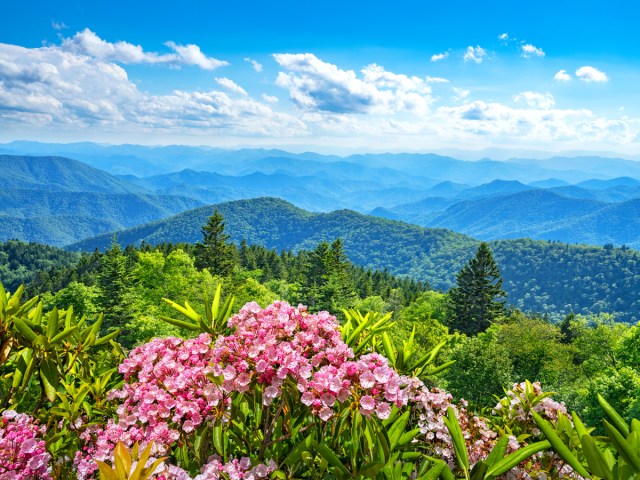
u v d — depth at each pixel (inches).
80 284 1815.9
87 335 124.2
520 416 130.1
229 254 2896.2
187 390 103.4
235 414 104.0
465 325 2532.0
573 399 1207.6
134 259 3730.3
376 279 5433.1
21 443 87.4
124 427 103.0
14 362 123.2
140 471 65.1
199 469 98.3
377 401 90.7
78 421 112.7
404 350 133.3
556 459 109.5
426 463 101.7
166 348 116.7
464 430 117.5
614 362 1416.1
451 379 1061.8
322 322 107.0
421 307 2866.6
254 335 102.0
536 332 1546.5
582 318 1621.6
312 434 97.3
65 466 102.7
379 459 89.4
